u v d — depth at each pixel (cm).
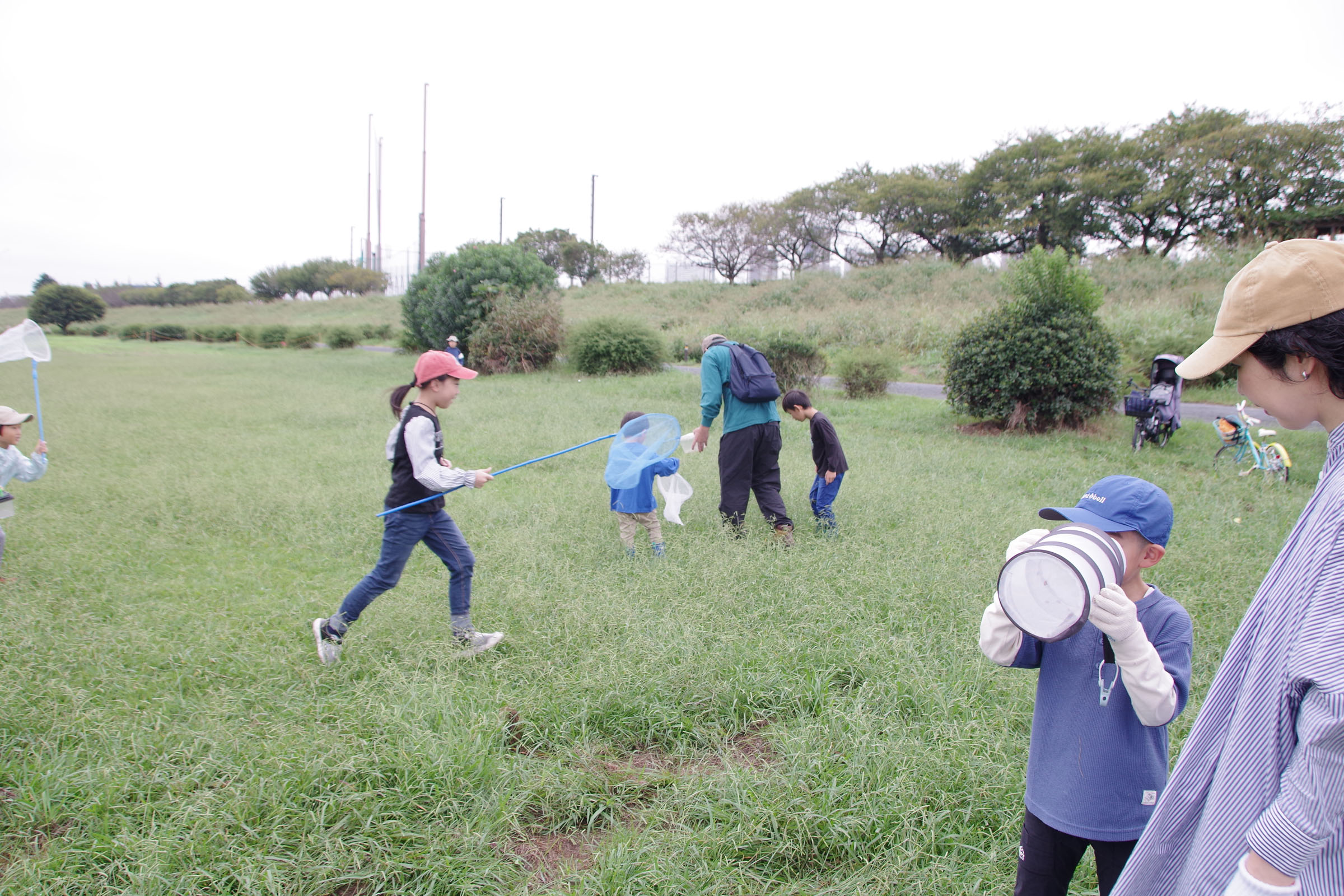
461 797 288
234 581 530
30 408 1440
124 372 2338
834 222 5056
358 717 333
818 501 627
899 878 254
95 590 502
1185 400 1488
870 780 293
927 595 476
